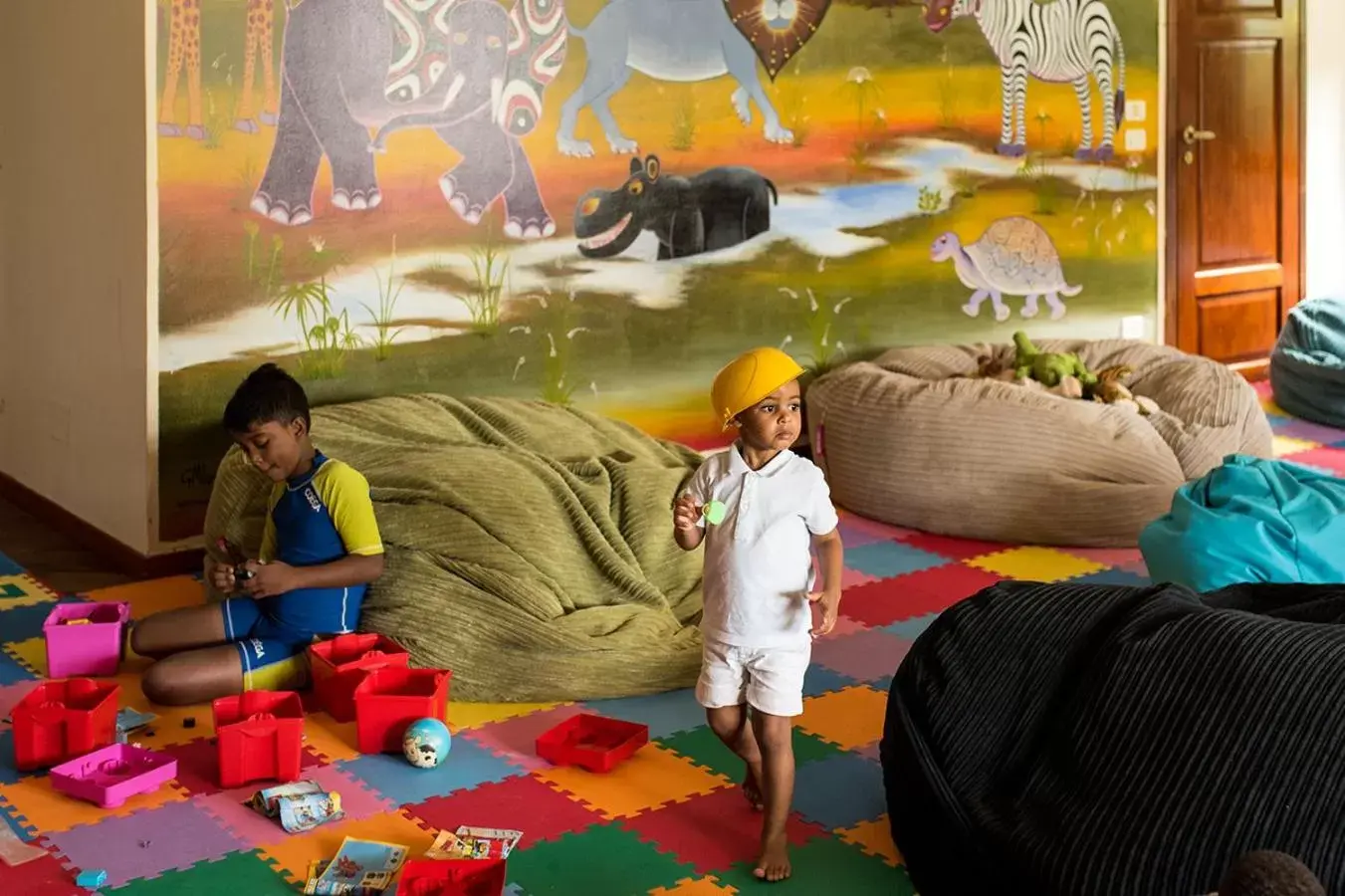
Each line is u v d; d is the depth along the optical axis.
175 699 3.12
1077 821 2.10
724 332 5.13
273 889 2.37
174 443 4.14
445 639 3.21
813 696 3.18
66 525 4.64
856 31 5.27
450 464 3.59
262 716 2.79
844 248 5.37
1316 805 1.97
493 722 3.07
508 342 4.69
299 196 4.25
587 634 3.28
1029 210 5.82
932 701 2.38
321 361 4.35
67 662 3.31
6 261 4.98
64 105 4.44
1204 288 6.46
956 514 4.44
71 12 4.33
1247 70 6.45
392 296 4.45
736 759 2.87
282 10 4.14
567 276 4.77
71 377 4.57
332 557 3.22
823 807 2.65
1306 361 5.95
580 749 2.83
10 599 3.94
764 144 5.12
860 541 4.45
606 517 3.66
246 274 4.19
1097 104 5.93
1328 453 5.46
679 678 3.23
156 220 4.01
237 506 3.62
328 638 3.23
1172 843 2.01
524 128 4.62
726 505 2.40
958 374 5.18
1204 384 4.95
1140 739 2.11
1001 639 2.38
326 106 4.25
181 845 2.52
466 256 4.57
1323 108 6.75
